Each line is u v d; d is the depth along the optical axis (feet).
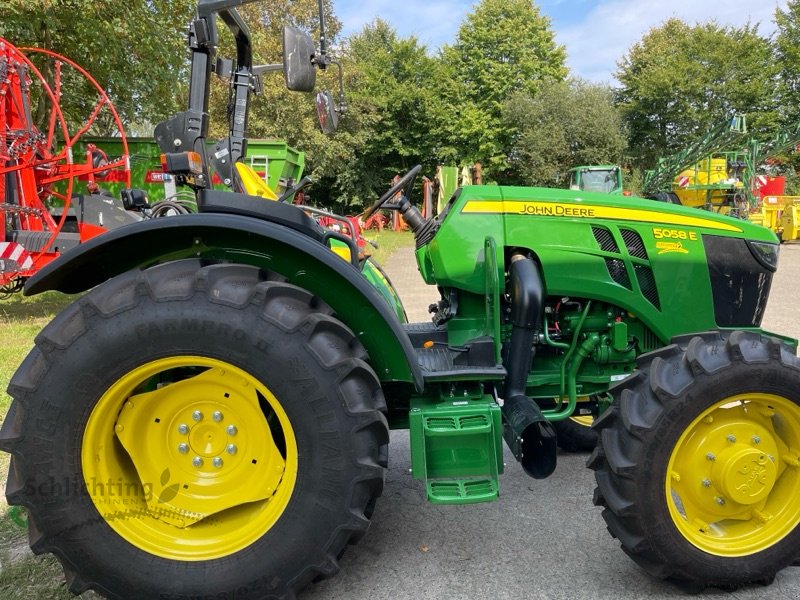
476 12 103.24
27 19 28.48
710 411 7.32
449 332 9.77
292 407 6.73
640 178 92.58
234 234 7.20
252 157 37.01
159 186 35.27
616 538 7.93
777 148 59.41
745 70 99.25
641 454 7.18
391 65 96.02
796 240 57.62
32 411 6.57
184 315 6.60
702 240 9.56
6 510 9.53
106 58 32.12
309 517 6.79
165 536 7.01
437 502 7.41
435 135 95.25
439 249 9.46
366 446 6.86
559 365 10.02
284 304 6.80
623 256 9.36
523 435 8.20
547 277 9.29
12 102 22.15
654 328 9.59
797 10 99.25
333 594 7.55
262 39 45.16
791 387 7.27
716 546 7.38
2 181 21.91
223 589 6.77
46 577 7.82
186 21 34.83
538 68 102.12
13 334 20.84
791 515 7.54
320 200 95.04
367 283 7.29
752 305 9.78
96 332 6.59
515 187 9.71
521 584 7.68
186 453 7.23
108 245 6.98
